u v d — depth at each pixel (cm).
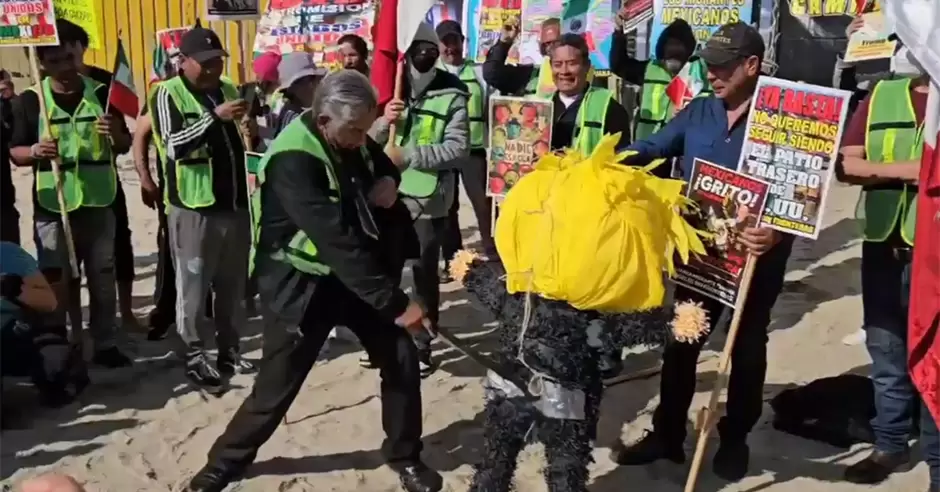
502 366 397
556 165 397
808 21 1551
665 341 377
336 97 400
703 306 448
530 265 378
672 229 392
